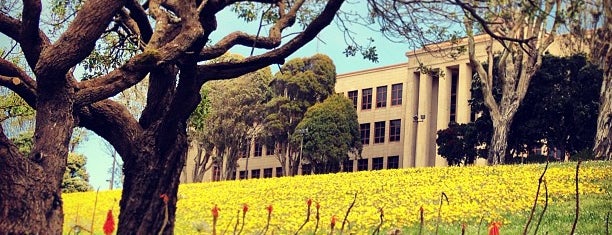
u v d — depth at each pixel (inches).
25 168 286.7
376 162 2121.1
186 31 332.8
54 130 302.0
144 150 365.7
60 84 302.5
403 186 940.6
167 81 361.4
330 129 1977.1
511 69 1365.7
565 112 1352.1
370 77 2199.8
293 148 2066.9
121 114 368.5
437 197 801.6
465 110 1833.2
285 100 2048.5
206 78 374.6
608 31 1212.5
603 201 679.1
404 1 407.5
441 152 1549.0
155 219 363.6
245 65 383.2
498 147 1357.0
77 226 197.2
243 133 2053.4
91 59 465.1
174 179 371.2
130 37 439.5
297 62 2076.8
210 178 2404.0
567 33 1348.4
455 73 1924.2
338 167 2010.3
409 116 2017.7
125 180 370.0
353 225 629.0
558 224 587.2
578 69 1333.7
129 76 328.5
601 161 1039.0
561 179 845.8
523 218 627.5
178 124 368.2
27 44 309.0
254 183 1186.0
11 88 329.7
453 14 410.3
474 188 850.8
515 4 398.3
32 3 295.4
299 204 851.4
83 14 297.1
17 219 281.1
